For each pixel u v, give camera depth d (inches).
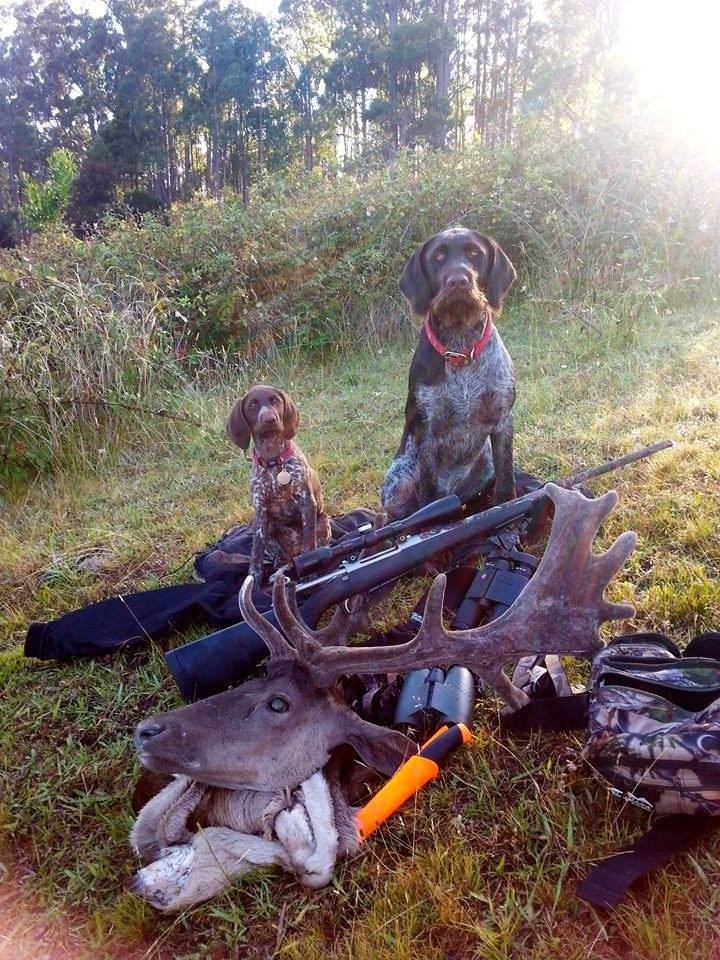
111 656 140.9
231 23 1744.6
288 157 1638.8
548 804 93.0
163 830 89.5
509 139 417.1
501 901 83.8
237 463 239.5
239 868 88.4
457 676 105.5
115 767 115.0
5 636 156.6
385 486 173.8
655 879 81.4
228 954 84.5
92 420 272.4
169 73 1759.4
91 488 240.7
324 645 105.2
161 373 296.0
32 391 262.5
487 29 1619.1
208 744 89.3
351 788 96.6
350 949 79.7
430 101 1391.5
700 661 90.4
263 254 398.0
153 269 391.5
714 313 284.2
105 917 90.0
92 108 1943.9
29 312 310.2
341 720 95.0
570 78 1126.4
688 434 177.2
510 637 96.1
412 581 147.7
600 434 191.9
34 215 999.6
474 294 154.3
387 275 370.3
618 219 342.0
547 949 77.3
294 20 1829.5
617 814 89.2
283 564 164.4
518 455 192.7
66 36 1961.1
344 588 121.5
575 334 279.3
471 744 102.0
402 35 1402.6
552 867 85.9
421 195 386.3
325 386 314.8
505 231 364.8
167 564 179.0
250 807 90.5
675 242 331.3
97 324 287.4
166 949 86.5
